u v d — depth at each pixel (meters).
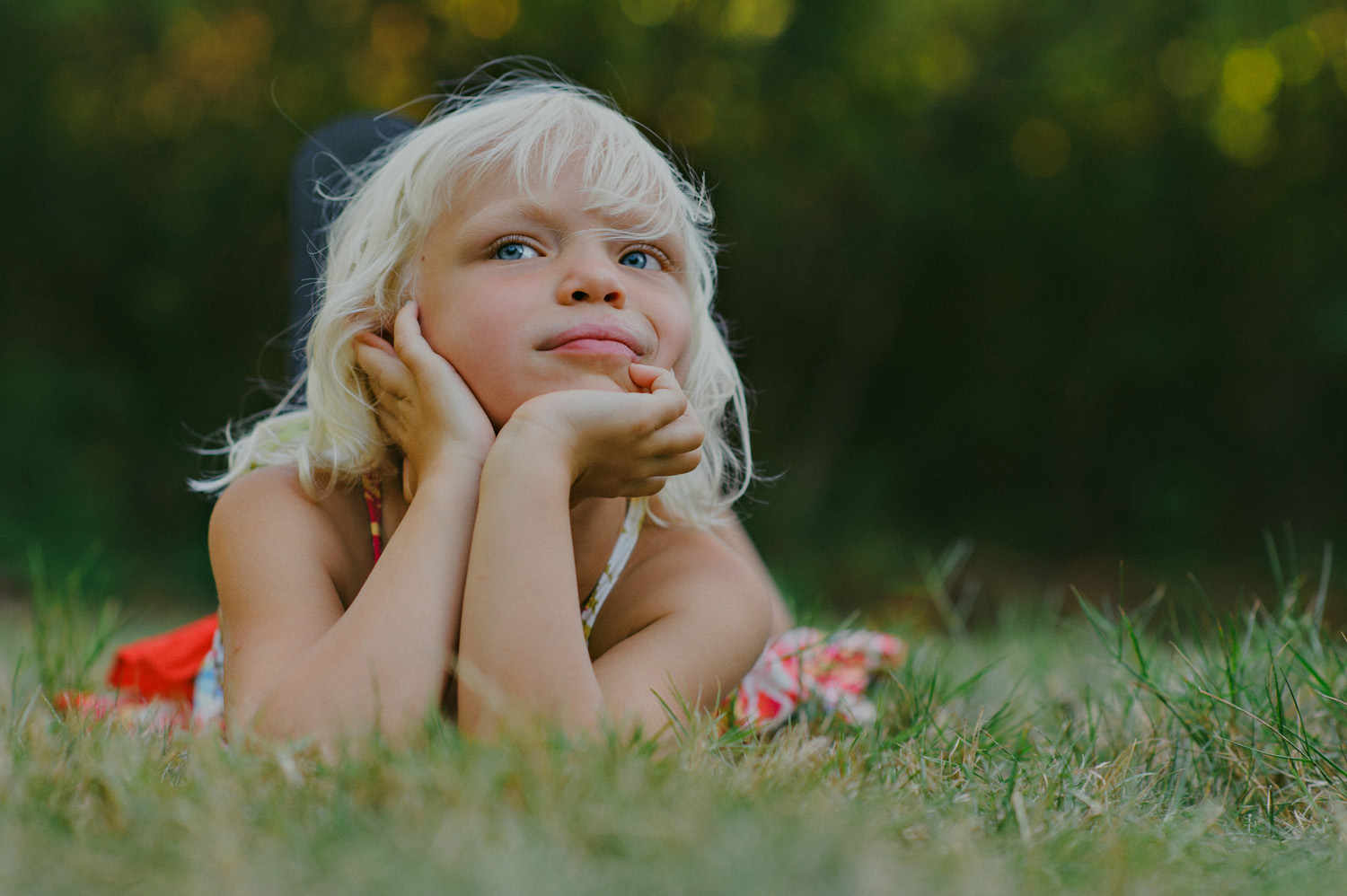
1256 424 9.16
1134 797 1.15
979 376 9.70
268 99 7.77
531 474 1.19
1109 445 9.51
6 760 0.98
